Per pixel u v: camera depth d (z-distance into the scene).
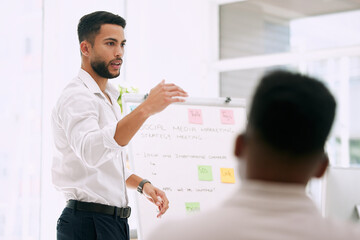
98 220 1.88
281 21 4.93
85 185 1.89
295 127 0.73
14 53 3.62
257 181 0.75
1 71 3.53
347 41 4.57
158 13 4.90
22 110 3.65
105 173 1.94
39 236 3.64
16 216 3.53
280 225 0.70
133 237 2.87
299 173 0.74
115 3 4.60
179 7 5.04
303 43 4.80
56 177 1.98
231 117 2.81
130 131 1.65
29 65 3.72
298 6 4.84
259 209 0.72
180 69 5.00
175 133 2.64
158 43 4.89
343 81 4.58
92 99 1.86
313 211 0.72
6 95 3.55
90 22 2.01
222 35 5.27
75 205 1.90
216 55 5.25
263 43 5.02
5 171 3.50
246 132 0.78
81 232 1.88
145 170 2.49
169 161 2.57
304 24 4.80
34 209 3.63
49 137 3.78
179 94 1.67
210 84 5.21
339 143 4.55
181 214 2.47
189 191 2.54
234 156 0.81
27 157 3.64
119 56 2.05
